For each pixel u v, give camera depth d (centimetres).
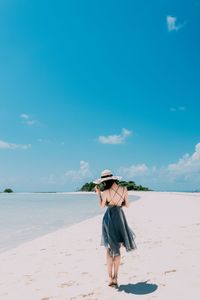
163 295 530
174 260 745
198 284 573
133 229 1262
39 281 634
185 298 513
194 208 2298
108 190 597
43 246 995
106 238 592
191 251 828
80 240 1080
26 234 1309
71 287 591
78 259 809
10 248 1010
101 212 2505
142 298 522
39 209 2953
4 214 2327
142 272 663
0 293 573
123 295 539
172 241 977
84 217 2048
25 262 795
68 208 3120
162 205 2733
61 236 1176
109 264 597
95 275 662
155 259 762
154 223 1440
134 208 2398
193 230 1187
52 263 776
